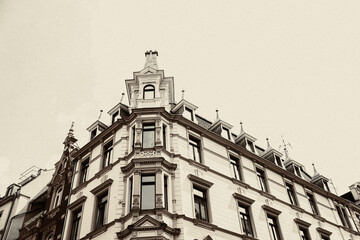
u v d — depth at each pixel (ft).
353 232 88.58
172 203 51.52
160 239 44.70
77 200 61.57
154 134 59.93
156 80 69.72
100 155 65.98
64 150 84.38
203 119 78.64
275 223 67.51
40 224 70.74
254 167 74.23
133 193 50.24
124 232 46.44
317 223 78.69
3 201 88.99
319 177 95.50
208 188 59.16
